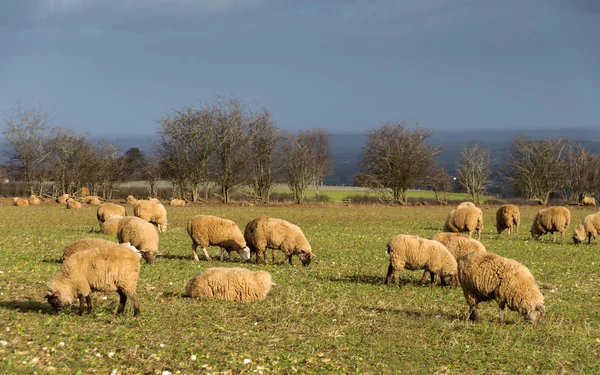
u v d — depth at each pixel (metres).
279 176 81.50
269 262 22.62
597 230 30.17
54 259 21.81
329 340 12.22
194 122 75.19
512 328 13.24
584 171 88.25
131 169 89.06
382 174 79.94
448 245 18.91
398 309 14.91
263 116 78.00
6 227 36.81
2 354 10.45
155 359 10.77
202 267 20.44
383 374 10.42
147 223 21.72
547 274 20.75
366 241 31.11
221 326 12.95
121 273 13.16
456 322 13.67
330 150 99.25
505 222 35.44
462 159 88.06
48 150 83.19
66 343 11.35
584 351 11.85
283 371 10.51
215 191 81.25
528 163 87.31
